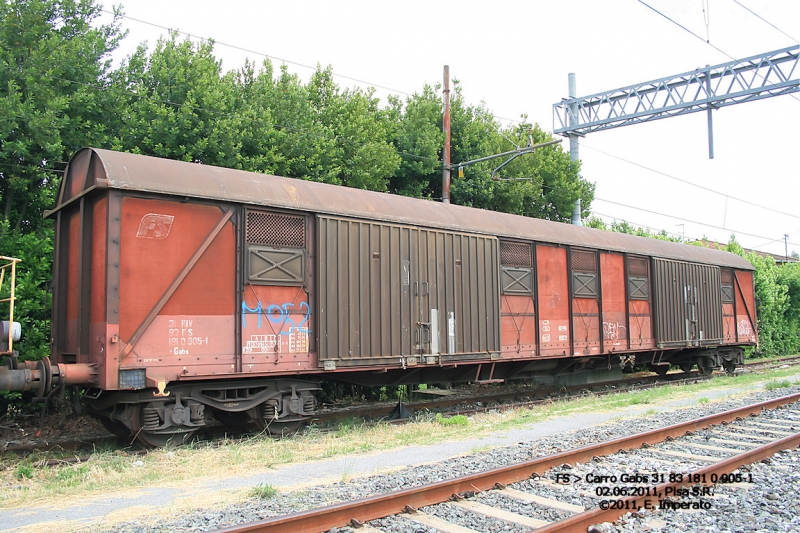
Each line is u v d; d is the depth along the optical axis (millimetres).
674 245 20047
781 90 19625
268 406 9984
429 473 7270
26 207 13375
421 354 11805
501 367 14805
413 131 22469
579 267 15984
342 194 11328
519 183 24812
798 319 32938
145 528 5398
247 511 5816
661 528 5453
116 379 8258
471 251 13055
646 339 17766
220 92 15586
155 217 8859
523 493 6457
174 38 16500
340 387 15594
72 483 7070
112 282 8375
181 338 8953
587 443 9156
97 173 8961
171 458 8273
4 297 11562
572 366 16703
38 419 11836
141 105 14570
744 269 22781
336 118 19234
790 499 6219
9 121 11898
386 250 11469
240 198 9648
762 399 13625
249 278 9680
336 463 8125
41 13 13297
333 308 10547
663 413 11977
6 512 6004
